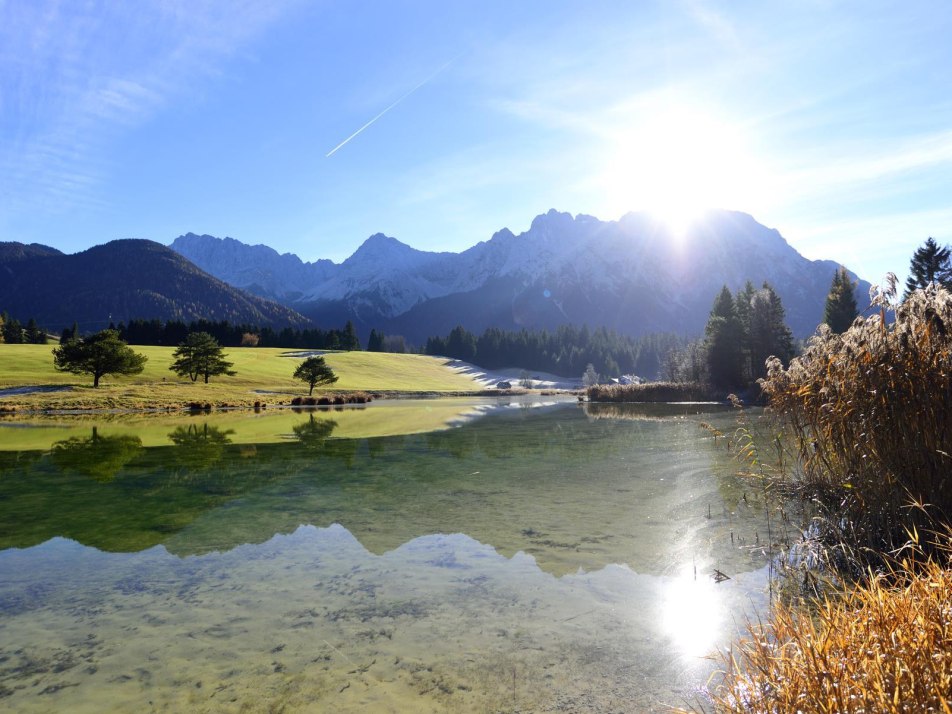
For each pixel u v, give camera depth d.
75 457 14.86
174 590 5.50
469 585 5.51
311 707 3.47
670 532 7.12
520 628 4.54
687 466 11.84
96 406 39.41
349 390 68.25
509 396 77.25
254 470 12.44
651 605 4.91
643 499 9.02
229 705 3.51
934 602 2.81
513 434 20.03
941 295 6.42
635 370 160.00
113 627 4.68
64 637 4.52
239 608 5.04
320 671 3.92
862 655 2.59
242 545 6.94
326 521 8.02
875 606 2.93
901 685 2.32
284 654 4.18
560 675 3.80
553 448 15.66
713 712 3.23
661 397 45.28
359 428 23.97
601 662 3.96
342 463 13.40
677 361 63.66
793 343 50.44
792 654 2.89
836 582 5.05
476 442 17.67
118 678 3.87
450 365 125.69
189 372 59.97
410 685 3.72
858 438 6.55
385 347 179.25
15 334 118.62
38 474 12.08
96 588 5.57
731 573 5.55
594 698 3.50
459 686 3.69
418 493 9.82
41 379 50.34
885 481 6.14
